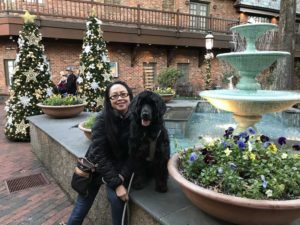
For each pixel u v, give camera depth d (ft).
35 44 19.65
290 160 5.66
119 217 6.70
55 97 18.16
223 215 5.00
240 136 6.33
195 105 25.41
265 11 57.82
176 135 16.21
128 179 6.68
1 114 30.27
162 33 43.57
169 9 47.19
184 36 45.80
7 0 32.91
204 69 52.70
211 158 5.83
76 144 11.01
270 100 9.82
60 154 11.53
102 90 21.30
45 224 9.09
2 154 16.49
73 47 39.19
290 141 11.51
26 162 15.08
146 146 6.07
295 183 5.04
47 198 10.91
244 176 5.38
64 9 37.17
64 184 11.39
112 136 6.44
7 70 36.42
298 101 10.15
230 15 55.16
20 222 9.21
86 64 21.40
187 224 5.33
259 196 4.73
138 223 6.44
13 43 35.40
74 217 7.33
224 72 48.34
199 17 47.55
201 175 5.55
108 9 40.52
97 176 7.14
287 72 30.45
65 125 15.02
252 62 11.05
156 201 6.27
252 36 11.65
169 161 6.42
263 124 21.09
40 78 19.66
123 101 6.60
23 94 19.22
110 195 6.64
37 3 33.86
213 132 17.89
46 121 16.28
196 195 5.11
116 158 6.82
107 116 6.52
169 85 41.88
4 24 32.14
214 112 25.71
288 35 30.04
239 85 12.05
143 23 41.91
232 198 4.57
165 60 48.24
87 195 7.15
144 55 45.65
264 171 5.21
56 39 36.55
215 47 49.44
